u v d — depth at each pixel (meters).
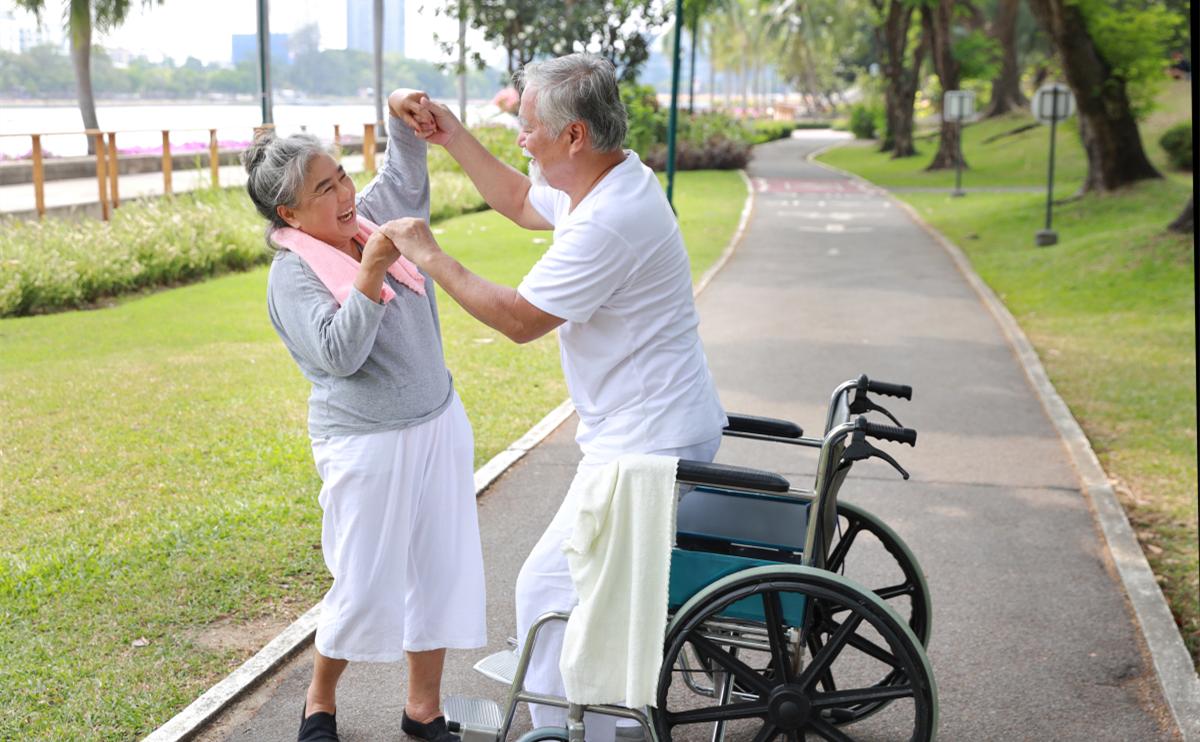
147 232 12.65
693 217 20.16
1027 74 56.44
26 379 7.75
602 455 3.09
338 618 3.25
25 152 20.89
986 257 15.55
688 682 3.62
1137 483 6.22
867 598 2.91
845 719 3.52
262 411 6.97
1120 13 18.72
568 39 27.64
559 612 3.07
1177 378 8.64
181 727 3.35
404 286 3.27
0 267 10.77
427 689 3.46
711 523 3.16
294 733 3.43
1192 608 4.61
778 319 10.89
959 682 3.89
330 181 3.15
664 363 3.06
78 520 5.04
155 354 8.73
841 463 2.93
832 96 110.81
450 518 3.38
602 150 2.96
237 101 25.97
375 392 3.20
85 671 3.68
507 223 18.02
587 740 3.18
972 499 5.79
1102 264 13.60
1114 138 19.22
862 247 16.66
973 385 8.33
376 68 27.83
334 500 3.25
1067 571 4.88
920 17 40.53
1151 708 3.74
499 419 7.01
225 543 4.80
